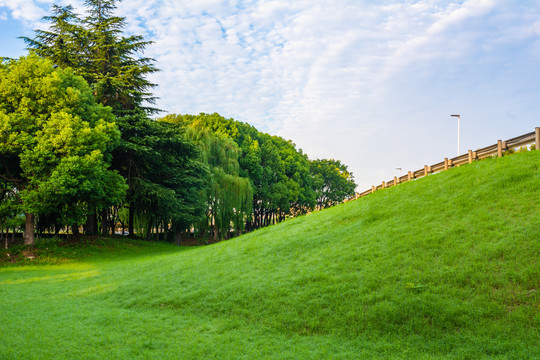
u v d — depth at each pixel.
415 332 7.89
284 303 10.14
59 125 22.69
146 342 8.43
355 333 8.20
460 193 14.92
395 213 15.86
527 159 15.32
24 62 23.56
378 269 10.73
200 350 7.91
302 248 14.97
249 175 56.28
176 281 13.77
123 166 34.47
